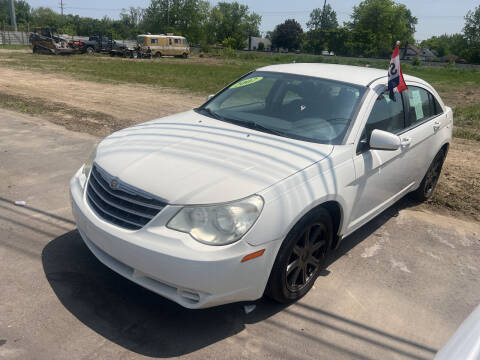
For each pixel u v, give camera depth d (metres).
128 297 3.11
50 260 3.49
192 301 2.64
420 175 4.91
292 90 3.97
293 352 2.71
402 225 4.77
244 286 2.66
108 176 2.93
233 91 4.37
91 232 2.90
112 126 8.62
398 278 3.69
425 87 4.91
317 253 3.33
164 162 2.92
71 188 3.31
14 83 15.11
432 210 5.26
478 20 95.94
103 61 31.41
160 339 2.72
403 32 104.62
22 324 2.74
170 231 2.58
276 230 2.68
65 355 2.52
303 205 2.82
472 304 3.41
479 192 5.92
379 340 2.89
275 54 83.62
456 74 46.19
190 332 2.81
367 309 3.21
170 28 85.25
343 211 3.31
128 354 2.57
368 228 4.64
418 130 4.46
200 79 20.52
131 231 2.69
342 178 3.21
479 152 8.23
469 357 1.47
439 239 4.49
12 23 60.91
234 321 2.95
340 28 106.81
